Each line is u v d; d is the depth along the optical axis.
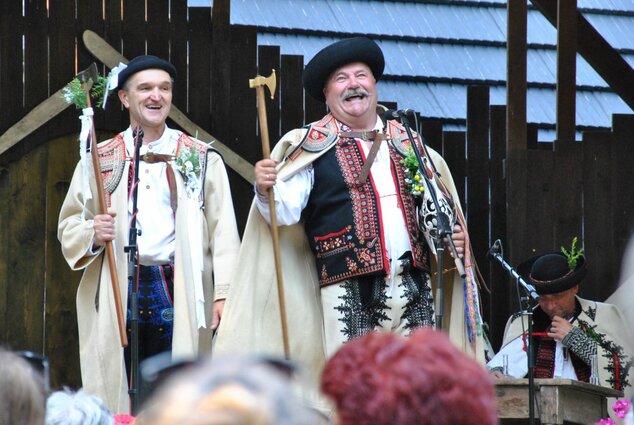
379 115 8.90
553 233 12.00
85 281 8.89
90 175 8.93
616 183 12.04
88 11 11.12
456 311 8.71
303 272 8.68
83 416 4.40
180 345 8.55
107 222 8.51
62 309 10.84
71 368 10.79
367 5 14.09
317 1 13.89
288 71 11.55
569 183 12.05
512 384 8.83
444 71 13.87
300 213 8.52
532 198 12.00
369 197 8.44
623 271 11.92
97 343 8.67
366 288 8.34
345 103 8.66
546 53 14.59
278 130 11.52
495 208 12.10
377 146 8.55
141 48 11.23
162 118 9.12
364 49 8.74
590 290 11.95
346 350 2.86
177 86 11.31
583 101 14.25
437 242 8.09
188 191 8.95
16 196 10.85
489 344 10.61
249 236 8.58
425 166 8.53
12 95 10.91
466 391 2.72
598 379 10.28
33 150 10.92
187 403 2.31
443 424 2.70
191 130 11.29
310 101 11.59
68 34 11.06
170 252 8.80
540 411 8.73
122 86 9.19
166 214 8.89
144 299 8.69
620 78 13.14
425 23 14.18
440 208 8.15
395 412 2.71
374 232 8.35
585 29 13.09
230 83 11.43
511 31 12.07
